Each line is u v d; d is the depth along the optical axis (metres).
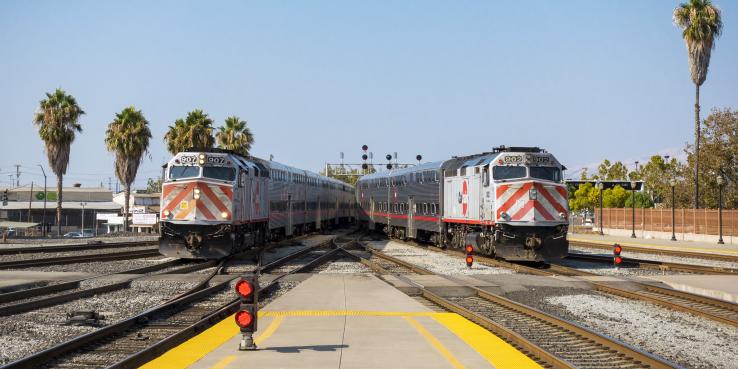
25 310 13.75
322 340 10.01
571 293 17.23
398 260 25.31
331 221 57.94
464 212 28.83
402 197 40.69
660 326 12.73
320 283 17.64
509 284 18.25
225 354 9.02
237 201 25.81
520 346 9.97
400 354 9.07
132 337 11.13
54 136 52.16
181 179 24.98
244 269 23.09
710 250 35.00
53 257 27.09
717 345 11.11
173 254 25.03
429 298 15.66
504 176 25.05
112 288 17.03
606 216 57.00
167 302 14.34
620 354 9.78
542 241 24.58
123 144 54.53
